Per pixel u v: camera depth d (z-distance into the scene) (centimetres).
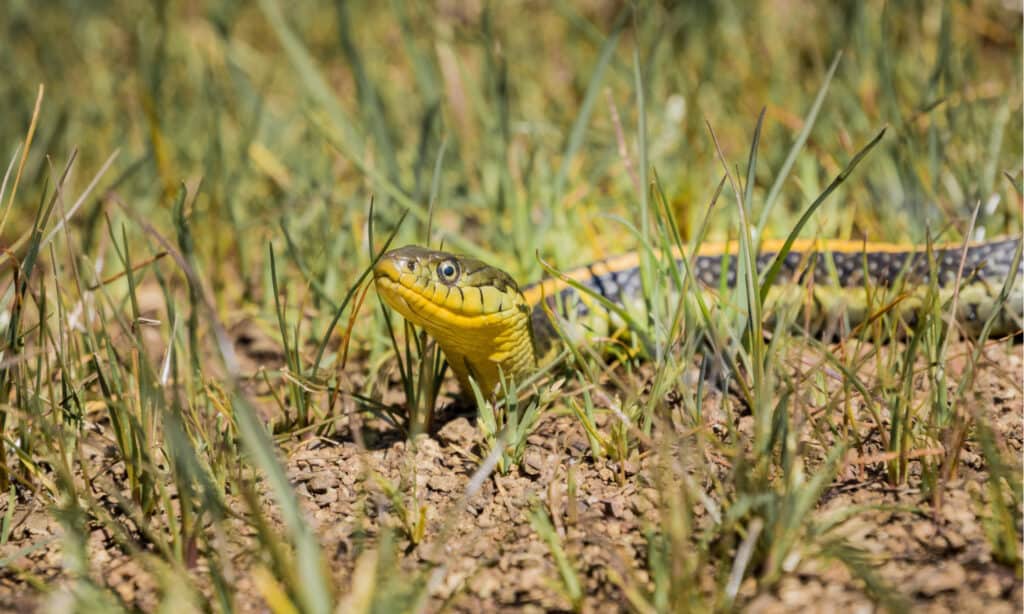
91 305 569
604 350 552
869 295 480
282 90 1016
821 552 339
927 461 402
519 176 753
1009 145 680
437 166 536
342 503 416
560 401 490
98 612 329
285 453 462
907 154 643
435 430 486
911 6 892
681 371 451
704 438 426
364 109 802
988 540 351
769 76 897
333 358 515
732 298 491
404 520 384
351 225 659
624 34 1066
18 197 788
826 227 642
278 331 611
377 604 310
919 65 819
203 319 611
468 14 1061
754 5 1012
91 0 1147
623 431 426
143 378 424
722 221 679
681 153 754
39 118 920
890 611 311
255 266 727
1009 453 412
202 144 872
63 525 388
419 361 478
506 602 349
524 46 1049
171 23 1084
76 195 798
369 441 476
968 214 624
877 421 405
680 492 363
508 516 402
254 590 357
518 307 484
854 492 391
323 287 614
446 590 357
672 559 331
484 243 702
